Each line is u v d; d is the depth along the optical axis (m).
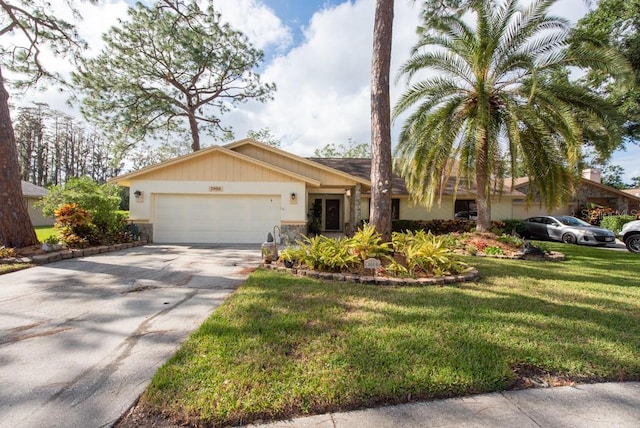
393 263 5.84
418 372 2.50
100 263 7.39
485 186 9.88
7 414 2.07
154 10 13.86
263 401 2.13
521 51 9.25
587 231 12.63
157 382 2.35
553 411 2.12
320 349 2.89
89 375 2.55
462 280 5.64
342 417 2.05
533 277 6.08
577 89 8.81
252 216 11.87
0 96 7.79
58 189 9.98
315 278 5.75
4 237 7.86
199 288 5.26
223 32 17.44
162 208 11.75
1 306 4.29
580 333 3.32
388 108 6.80
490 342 3.06
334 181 13.12
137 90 17.08
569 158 8.62
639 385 2.44
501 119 9.70
